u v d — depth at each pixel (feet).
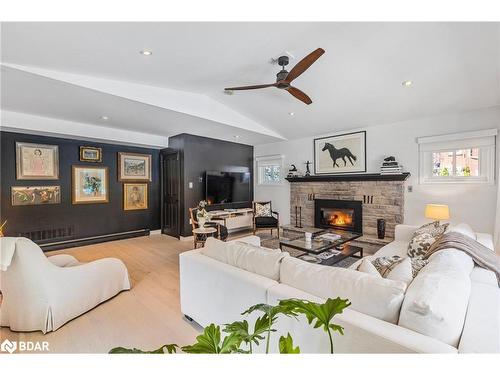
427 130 12.88
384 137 14.35
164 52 7.75
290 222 19.03
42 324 6.45
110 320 7.06
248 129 15.71
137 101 10.44
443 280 3.73
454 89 10.17
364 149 15.15
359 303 3.77
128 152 17.60
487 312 3.70
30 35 6.24
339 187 16.16
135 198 17.98
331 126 15.46
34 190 13.87
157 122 13.82
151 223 18.90
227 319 5.49
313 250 10.04
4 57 7.28
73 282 7.03
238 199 20.47
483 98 10.60
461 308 3.41
